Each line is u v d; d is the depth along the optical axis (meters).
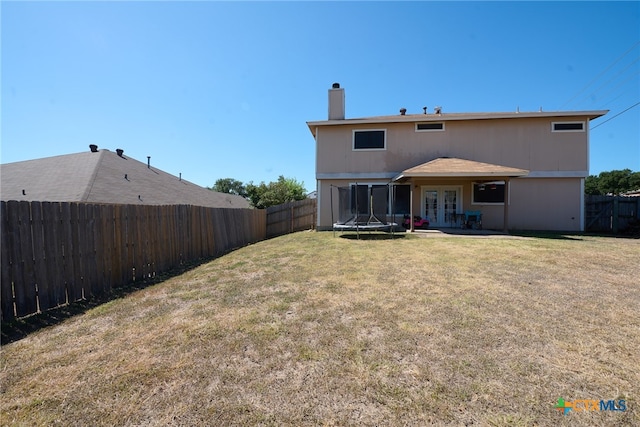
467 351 2.25
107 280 4.21
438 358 2.15
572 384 1.84
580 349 2.26
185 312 3.21
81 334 2.71
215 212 7.85
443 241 8.05
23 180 14.20
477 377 1.92
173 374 2.02
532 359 2.12
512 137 11.76
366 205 10.30
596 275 4.39
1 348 2.45
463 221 11.84
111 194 13.04
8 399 1.78
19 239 3.12
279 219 13.38
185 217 6.36
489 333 2.54
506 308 3.10
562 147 11.49
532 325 2.69
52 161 15.81
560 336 2.47
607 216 11.77
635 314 2.93
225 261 6.27
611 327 2.64
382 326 2.71
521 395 1.74
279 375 1.99
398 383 1.87
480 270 4.73
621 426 1.49
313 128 13.28
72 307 3.49
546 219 11.65
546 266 4.95
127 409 1.69
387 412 1.62
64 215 3.62
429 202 12.47
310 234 11.30
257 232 11.35
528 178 11.71
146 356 2.27
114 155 16.95
